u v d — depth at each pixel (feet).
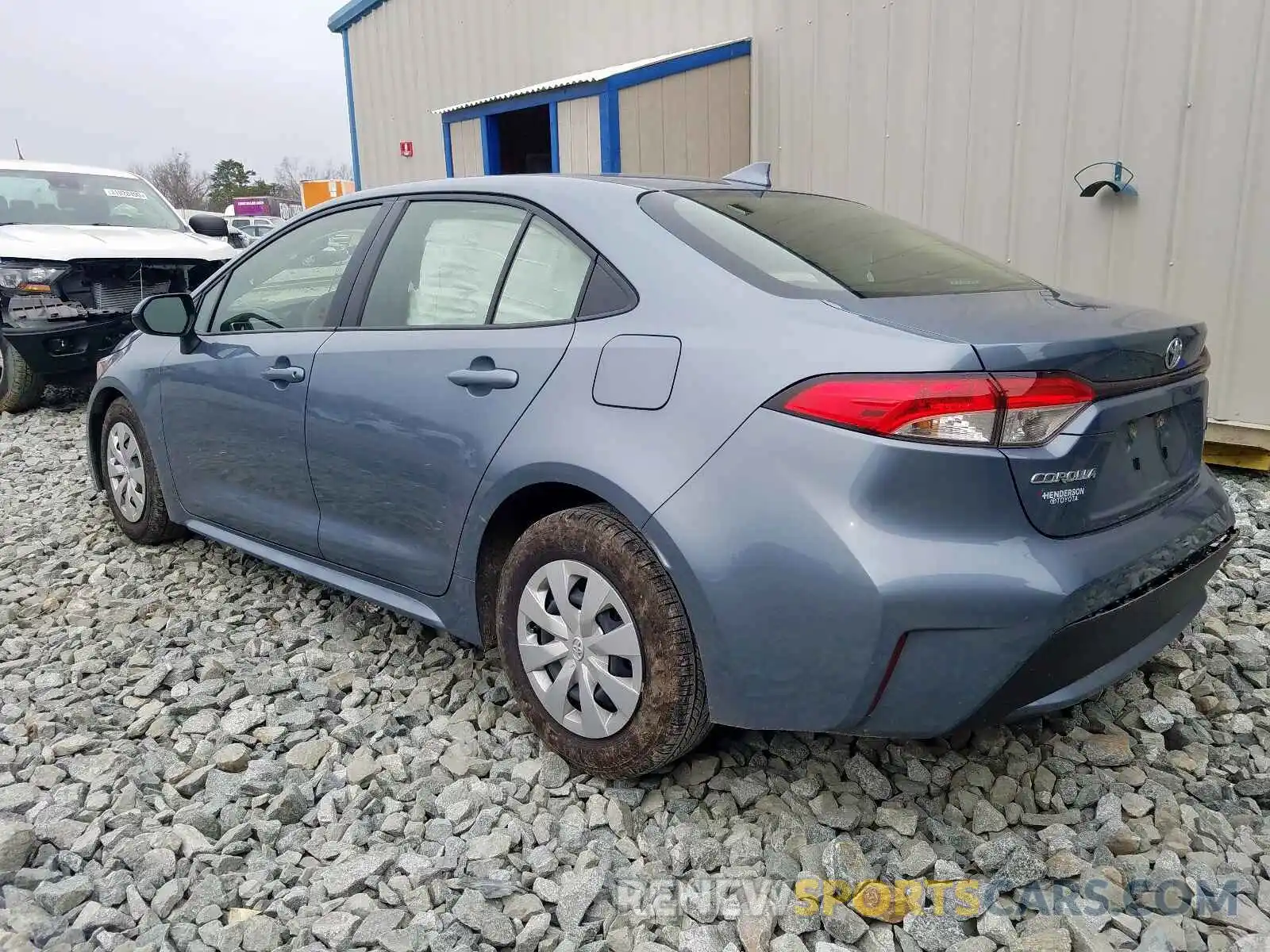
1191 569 7.49
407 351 9.14
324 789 8.02
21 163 27.30
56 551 13.99
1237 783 7.96
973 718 6.51
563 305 8.23
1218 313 15.19
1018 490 6.29
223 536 12.14
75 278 22.98
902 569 6.19
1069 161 16.37
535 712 8.28
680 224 8.03
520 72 29.76
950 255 8.78
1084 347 6.46
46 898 6.64
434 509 8.86
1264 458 15.44
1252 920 6.38
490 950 6.31
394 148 36.01
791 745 8.43
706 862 7.05
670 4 24.29
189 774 8.20
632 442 7.25
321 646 10.64
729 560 6.69
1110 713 8.92
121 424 13.58
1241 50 14.33
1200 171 14.99
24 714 9.30
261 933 6.40
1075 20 15.92
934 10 17.72
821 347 6.63
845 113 19.61
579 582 7.83
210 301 12.29
